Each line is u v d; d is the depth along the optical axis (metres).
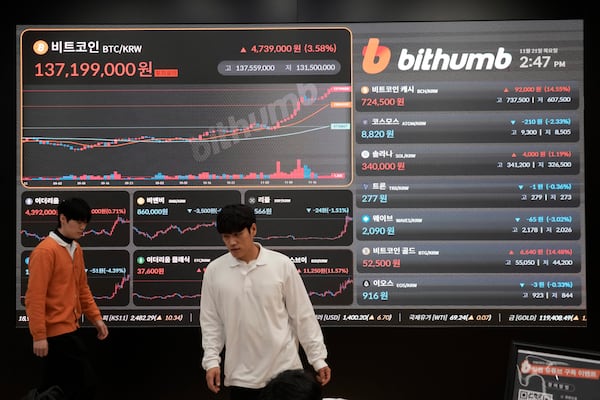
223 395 3.69
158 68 3.71
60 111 3.70
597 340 3.62
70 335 3.12
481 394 3.65
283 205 3.71
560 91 3.67
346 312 3.68
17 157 3.69
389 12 3.71
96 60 3.71
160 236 3.70
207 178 3.71
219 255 3.70
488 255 3.66
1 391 3.66
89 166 3.70
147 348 3.69
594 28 3.67
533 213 3.66
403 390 3.67
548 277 3.65
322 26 3.72
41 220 3.69
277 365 2.53
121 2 3.72
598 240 3.65
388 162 3.70
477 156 3.68
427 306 3.67
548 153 3.67
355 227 3.70
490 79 3.69
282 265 2.62
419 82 3.71
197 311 3.69
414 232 3.68
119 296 3.68
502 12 3.69
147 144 3.70
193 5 3.72
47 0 3.71
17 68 3.70
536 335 3.64
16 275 3.67
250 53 3.72
